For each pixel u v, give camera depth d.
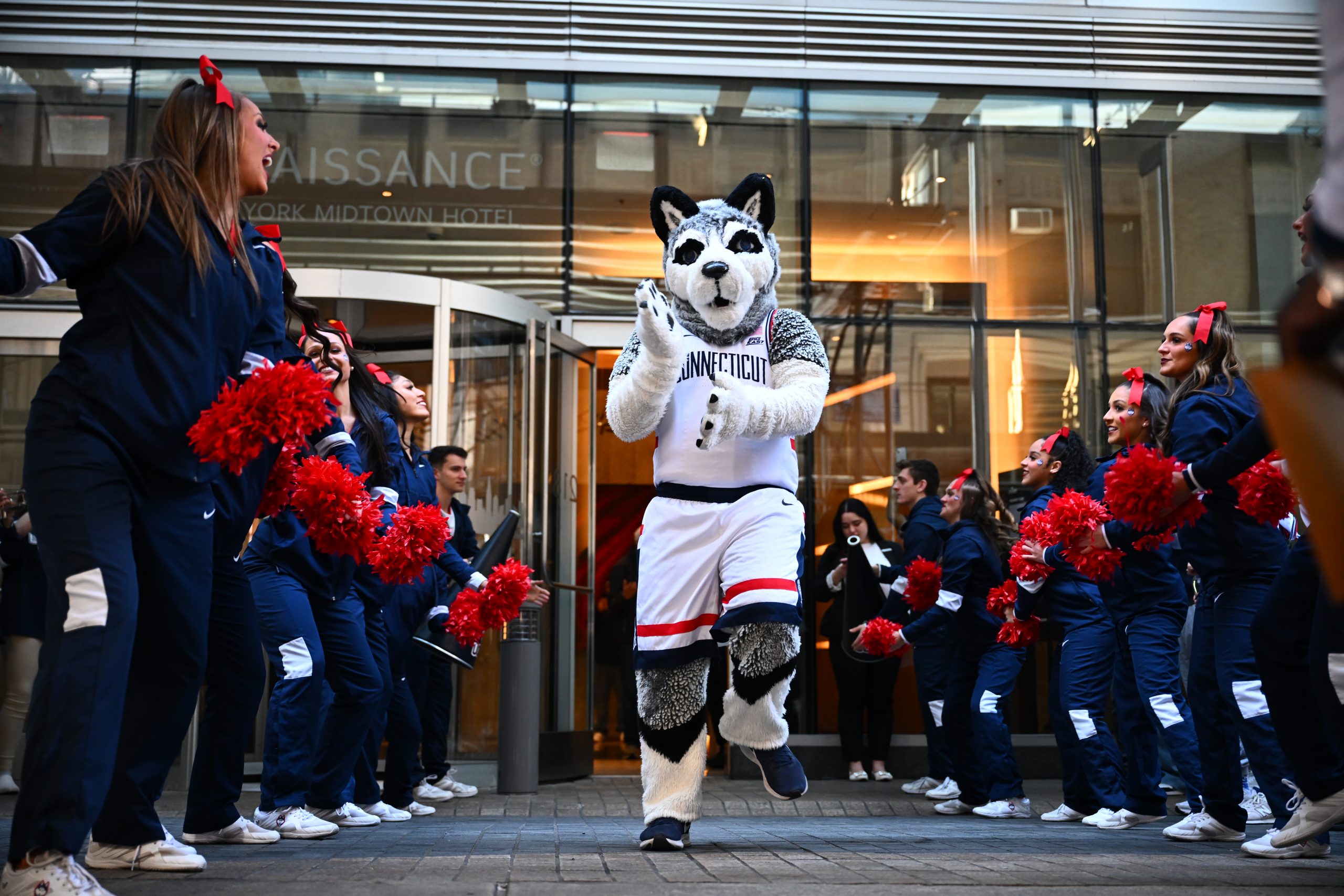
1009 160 9.27
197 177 2.82
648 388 3.48
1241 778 4.29
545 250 8.87
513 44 8.98
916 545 7.32
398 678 5.64
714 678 8.73
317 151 8.81
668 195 3.90
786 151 9.13
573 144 8.99
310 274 7.68
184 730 2.87
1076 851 3.62
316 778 4.63
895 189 9.16
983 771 6.19
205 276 2.70
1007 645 6.05
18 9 8.73
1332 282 1.06
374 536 3.70
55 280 2.56
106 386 2.54
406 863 2.96
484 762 7.61
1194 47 9.39
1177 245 9.27
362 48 8.88
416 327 7.79
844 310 8.98
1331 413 1.04
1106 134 9.34
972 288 9.08
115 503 2.51
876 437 8.84
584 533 8.56
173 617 2.70
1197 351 4.12
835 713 8.47
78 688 2.31
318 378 2.76
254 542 4.31
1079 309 9.13
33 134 8.73
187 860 2.77
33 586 6.44
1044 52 9.30
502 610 5.53
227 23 8.84
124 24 8.80
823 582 8.52
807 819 5.75
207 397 2.69
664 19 9.11
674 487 3.60
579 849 3.52
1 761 6.39
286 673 4.20
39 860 2.23
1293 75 9.43
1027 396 8.98
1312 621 3.15
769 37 9.16
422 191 8.85
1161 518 3.78
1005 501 8.81
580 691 8.46
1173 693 4.79
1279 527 3.88
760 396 3.47
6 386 8.23
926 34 9.23
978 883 2.55
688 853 3.38
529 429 7.80
